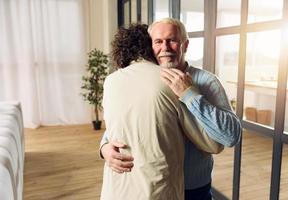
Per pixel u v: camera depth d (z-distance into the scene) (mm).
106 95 1018
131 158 953
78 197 2490
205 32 2262
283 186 1828
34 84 4617
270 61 2316
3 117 2533
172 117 917
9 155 1708
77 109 4902
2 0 4344
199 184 1163
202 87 1046
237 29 1952
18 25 4449
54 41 4621
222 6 2160
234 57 2248
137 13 3889
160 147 919
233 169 2199
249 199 2156
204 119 919
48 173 2963
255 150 2389
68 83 4801
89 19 4777
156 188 943
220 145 995
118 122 964
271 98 2365
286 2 1558
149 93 908
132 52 1061
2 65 4512
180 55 1069
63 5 4566
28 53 4512
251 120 2109
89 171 3010
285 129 1710
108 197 1021
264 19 1785
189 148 1088
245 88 2166
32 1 4441
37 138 4148
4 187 1303
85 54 4801
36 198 2471
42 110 4793
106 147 1044
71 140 4055
